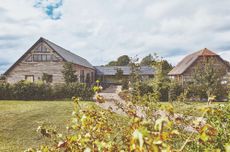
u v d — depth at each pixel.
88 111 3.10
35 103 24.45
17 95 32.69
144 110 4.52
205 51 45.66
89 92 32.78
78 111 3.14
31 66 43.22
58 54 43.00
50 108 19.06
